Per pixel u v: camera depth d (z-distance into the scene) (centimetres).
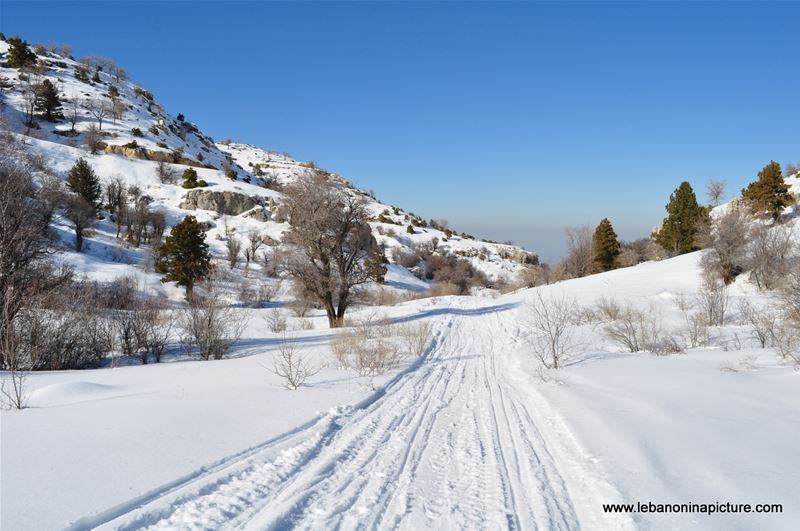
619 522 377
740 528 354
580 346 1584
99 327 1750
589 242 5628
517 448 585
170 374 1182
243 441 568
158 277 4175
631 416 672
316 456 544
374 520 389
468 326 2423
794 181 6041
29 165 2377
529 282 5706
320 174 2630
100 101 9631
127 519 364
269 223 6875
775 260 2508
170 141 9812
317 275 2580
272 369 1188
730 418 632
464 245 9544
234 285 4391
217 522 373
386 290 5297
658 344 1481
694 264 3719
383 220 9775
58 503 386
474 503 426
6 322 1407
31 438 556
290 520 384
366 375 1109
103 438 559
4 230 1523
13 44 9869
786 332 1252
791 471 452
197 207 7106
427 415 762
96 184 5897
